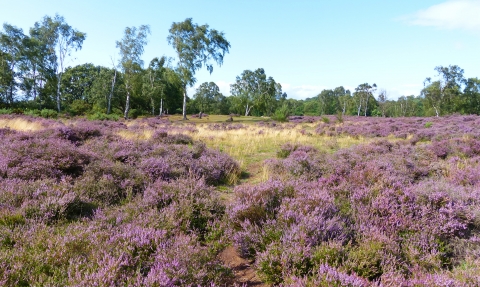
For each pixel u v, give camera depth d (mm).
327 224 3682
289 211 3910
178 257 2904
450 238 3730
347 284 2594
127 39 42906
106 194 5105
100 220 3930
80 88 65875
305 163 7566
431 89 74562
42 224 3635
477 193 4984
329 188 5422
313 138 17344
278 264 3119
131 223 3820
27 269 2756
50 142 7684
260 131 19969
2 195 4305
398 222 3947
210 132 18641
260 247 3578
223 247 3852
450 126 20844
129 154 7711
